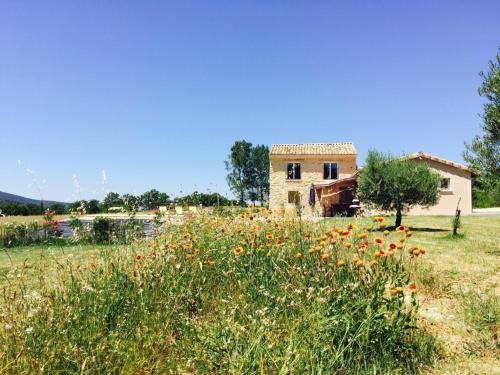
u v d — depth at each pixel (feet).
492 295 17.70
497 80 29.94
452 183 89.25
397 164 55.88
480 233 46.75
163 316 12.69
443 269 24.00
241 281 15.39
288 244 17.67
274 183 101.40
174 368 10.28
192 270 16.53
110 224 28.63
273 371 9.46
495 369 10.89
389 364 10.43
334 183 89.15
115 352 10.03
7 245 39.73
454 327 14.17
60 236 41.52
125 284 14.05
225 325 11.20
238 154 195.83
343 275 13.08
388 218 76.33
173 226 25.52
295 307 12.38
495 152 30.89
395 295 11.41
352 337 10.50
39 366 8.67
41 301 11.51
